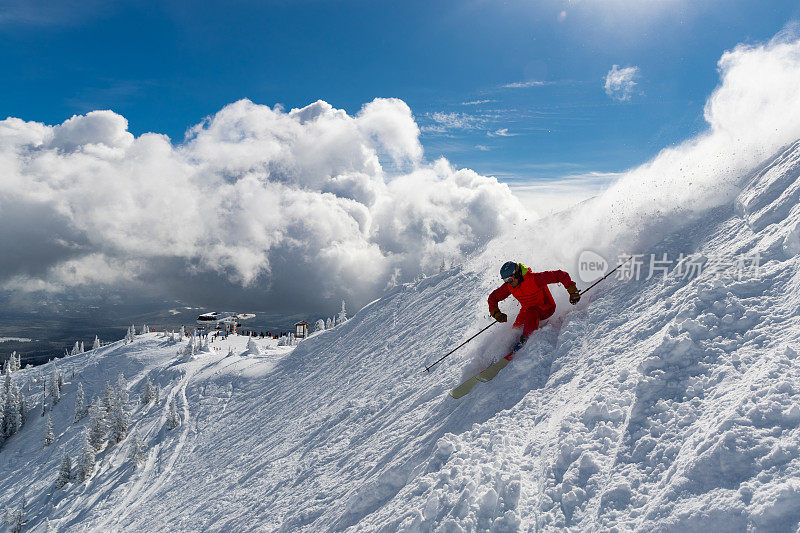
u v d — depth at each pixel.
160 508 16.03
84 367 93.56
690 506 2.46
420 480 4.43
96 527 28.31
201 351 81.69
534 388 5.05
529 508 3.23
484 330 7.39
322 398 15.45
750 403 2.77
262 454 13.27
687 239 6.37
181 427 44.72
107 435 55.09
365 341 20.33
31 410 83.81
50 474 59.81
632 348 4.43
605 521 2.75
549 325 6.00
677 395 3.34
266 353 62.81
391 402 9.27
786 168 5.76
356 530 4.65
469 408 5.45
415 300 21.16
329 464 8.28
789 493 2.15
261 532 7.04
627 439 3.25
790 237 4.26
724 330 3.69
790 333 3.22
